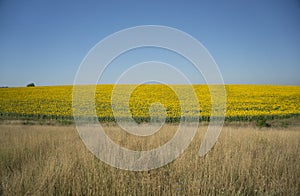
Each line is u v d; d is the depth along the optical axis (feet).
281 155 16.30
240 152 16.49
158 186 11.55
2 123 39.91
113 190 11.40
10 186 11.83
